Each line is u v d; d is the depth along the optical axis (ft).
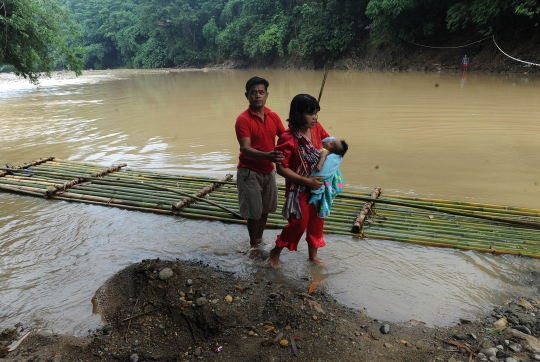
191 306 9.19
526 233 12.72
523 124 27.32
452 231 12.97
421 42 71.00
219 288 9.97
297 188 10.32
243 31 123.44
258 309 9.32
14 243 13.16
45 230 14.05
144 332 8.76
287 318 8.89
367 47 83.15
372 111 33.91
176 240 13.03
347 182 18.38
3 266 11.80
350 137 26.25
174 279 9.87
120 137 29.12
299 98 9.69
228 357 7.97
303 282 10.50
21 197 17.29
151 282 9.81
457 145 23.59
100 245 12.86
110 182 18.07
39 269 11.56
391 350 8.02
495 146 23.11
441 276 10.71
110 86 73.82
